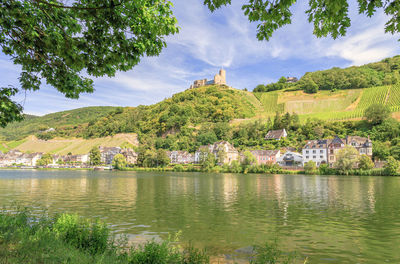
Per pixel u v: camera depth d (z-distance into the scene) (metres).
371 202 28.08
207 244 14.05
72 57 8.48
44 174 90.31
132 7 7.70
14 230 9.58
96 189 40.69
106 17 7.64
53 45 8.34
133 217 20.41
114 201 28.50
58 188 41.91
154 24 8.06
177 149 166.25
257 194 34.81
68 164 184.12
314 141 108.06
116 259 8.48
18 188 41.47
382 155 94.56
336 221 19.44
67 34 8.38
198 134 175.50
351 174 79.44
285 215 21.45
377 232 16.52
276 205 26.23
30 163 194.75
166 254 8.77
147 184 50.09
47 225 11.47
